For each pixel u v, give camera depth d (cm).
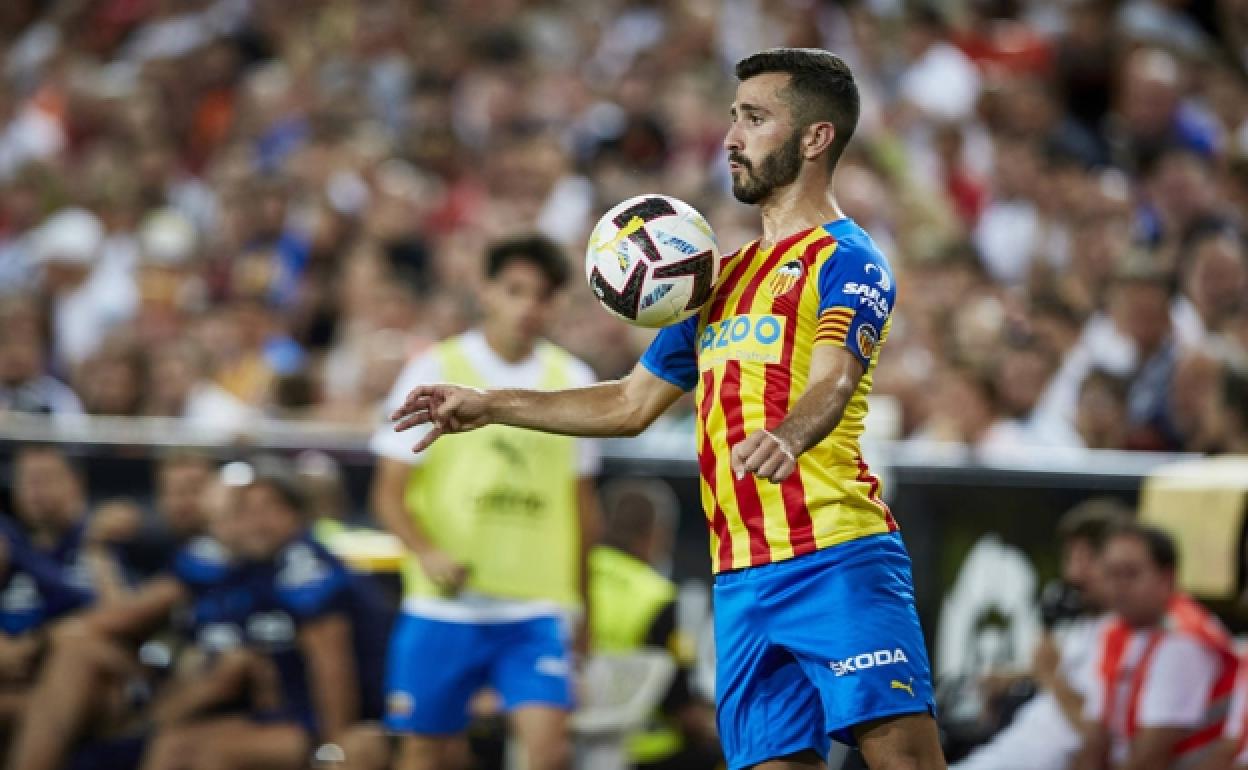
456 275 3738
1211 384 2462
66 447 2492
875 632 1346
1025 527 2323
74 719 2391
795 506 1364
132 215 4391
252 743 2339
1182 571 2183
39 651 2431
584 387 1466
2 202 4575
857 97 1403
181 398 3281
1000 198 3675
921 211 3719
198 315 3766
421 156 4456
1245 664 2038
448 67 4838
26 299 3450
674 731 2388
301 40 5272
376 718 2388
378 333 3291
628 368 2978
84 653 2400
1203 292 2859
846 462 1374
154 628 2434
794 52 1398
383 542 2464
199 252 4281
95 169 4647
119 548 2489
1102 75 3956
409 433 2188
